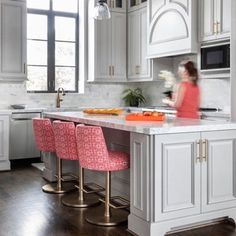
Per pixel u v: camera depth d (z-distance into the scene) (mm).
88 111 4492
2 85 6344
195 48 5324
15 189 4473
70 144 3773
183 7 5398
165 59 6582
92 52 6848
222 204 3240
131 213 3123
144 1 6672
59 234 3035
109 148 4090
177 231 3123
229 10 4789
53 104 6863
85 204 3777
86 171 4609
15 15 6059
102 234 3055
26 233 3047
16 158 5988
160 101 6961
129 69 7035
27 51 6723
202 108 5539
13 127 5918
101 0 4715
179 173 2990
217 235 3035
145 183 2924
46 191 4332
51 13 6934
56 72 7020
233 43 4375
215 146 3168
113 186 4012
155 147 2861
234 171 3301
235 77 4344
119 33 6992
